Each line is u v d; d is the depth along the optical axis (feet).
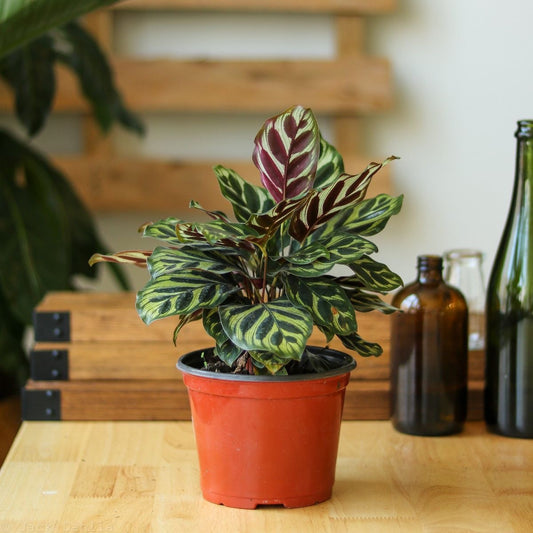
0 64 6.50
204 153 8.18
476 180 8.18
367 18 8.05
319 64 7.86
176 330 2.93
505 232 3.71
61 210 6.80
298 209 2.61
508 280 3.63
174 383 3.92
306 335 2.46
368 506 2.86
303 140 2.57
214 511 2.81
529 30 8.06
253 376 2.67
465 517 2.77
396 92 8.12
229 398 2.73
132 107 7.88
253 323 2.52
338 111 7.97
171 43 8.06
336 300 2.67
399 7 8.06
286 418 2.74
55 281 6.51
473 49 8.08
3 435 5.88
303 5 7.78
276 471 2.79
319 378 2.68
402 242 8.22
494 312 3.67
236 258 2.86
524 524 2.71
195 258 2.72
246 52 8.08
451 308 3.62
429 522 2.73
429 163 8.16
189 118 8.14
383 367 3.94
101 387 3.88
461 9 8.05
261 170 2.67
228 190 2.89
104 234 8.19
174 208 7.97
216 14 8.04
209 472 2.86
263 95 7.88
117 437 3.64
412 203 8.19
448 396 3.64
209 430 2.81
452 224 8.21
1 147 6.81
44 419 3.88
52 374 3.92
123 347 3.93
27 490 3.01
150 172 7.91
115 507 2.85
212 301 2.63
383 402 3.90
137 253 2.91
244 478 2.80
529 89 8.11
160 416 3.89
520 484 3.08
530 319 3.57
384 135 8.13
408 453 3.44
